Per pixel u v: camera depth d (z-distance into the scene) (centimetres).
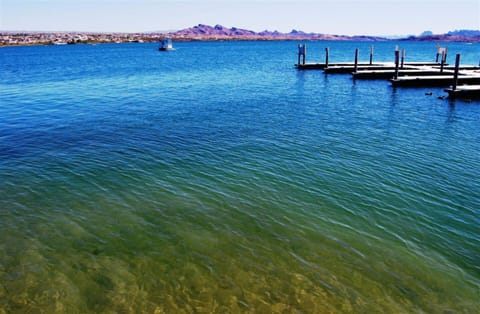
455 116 2614
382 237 1101
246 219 1202
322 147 1920
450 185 1441
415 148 1892
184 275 925
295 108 2942
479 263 988
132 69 6400
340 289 877
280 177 1535
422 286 894
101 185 1467
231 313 798
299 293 861
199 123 2453
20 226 1159
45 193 1397
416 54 11156
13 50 14638
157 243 1066
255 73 5625
